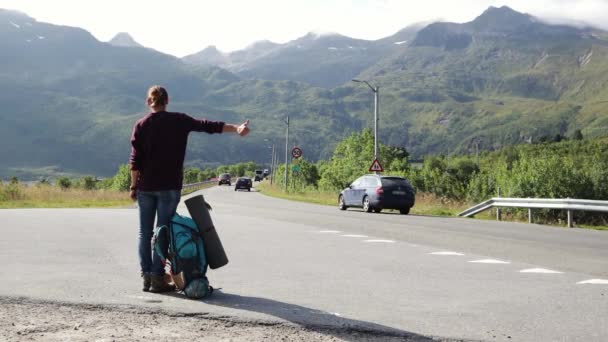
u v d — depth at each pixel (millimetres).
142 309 6207
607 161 27516
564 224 24891
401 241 14281
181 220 6922
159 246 6918
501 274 9242
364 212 29391
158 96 7129
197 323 5773
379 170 38875
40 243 12211
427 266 9992
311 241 13672
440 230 18297
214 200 43469
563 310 6621
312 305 6660
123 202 38000
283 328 5672
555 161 27203
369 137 57125
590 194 26047
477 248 13297
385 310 6500
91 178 89188
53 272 8492
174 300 6684
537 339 5422
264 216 23484
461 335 5523
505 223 22953
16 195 36094
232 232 15648
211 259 6938
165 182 7035
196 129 7137
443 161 117062
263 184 125938
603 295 7531
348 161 57406
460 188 44469
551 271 9633
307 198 50312
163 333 5398
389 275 8945
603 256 12375
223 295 7105
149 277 7125
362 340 5363
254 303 6656
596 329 5793
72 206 32094
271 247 12367
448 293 7574
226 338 5293
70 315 5969
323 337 5418
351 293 7457
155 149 7020
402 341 5340
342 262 10281
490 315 6344
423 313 6398
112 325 5629
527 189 26781
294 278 8516
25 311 6086
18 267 8938
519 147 186000
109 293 6980
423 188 49219
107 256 10359
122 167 68375
